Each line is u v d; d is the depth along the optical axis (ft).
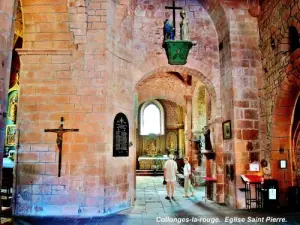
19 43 49.37
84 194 24.54
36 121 25.63
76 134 25.29
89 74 25.88
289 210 25.64
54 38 25.85
